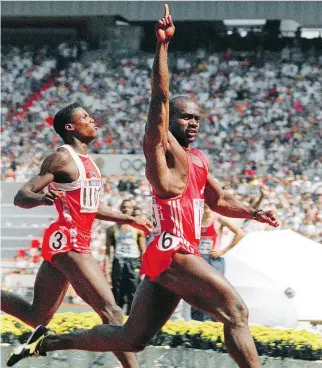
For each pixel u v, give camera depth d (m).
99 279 12.73
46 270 13.25
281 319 21.64
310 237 40.00
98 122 57.12
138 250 23.67
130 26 64.06
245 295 21.97
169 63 61.22
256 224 34.66
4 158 52.28
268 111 56.19
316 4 55.28
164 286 10.38
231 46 63.41
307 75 59.00
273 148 52.00
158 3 57.66
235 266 22.14
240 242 22.72
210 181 11.32
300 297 21.61
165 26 9.80
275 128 54.44
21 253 39.69
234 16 56.34
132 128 56.06
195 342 20.09
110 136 55.22
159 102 9.93
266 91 57.94
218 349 19.83
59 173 13.10
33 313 13.38
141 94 59.16
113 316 12.52
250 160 51.28
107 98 59.06
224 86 58.91
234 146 52.56
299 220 40.75
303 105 56.66
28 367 16.88
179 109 10.73
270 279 21.80
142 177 48.00
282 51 60.66
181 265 10.16
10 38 64.94
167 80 9.91
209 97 57.97
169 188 10.23
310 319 21.55
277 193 44.69
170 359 18.39
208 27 63.34
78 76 61.00
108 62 61.91
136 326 10.71
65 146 13.39
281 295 21.64
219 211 11.50
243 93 58.09
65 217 13.02
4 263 39.50
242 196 42.50
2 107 59.25
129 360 12.38
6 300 13.57
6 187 46.03
